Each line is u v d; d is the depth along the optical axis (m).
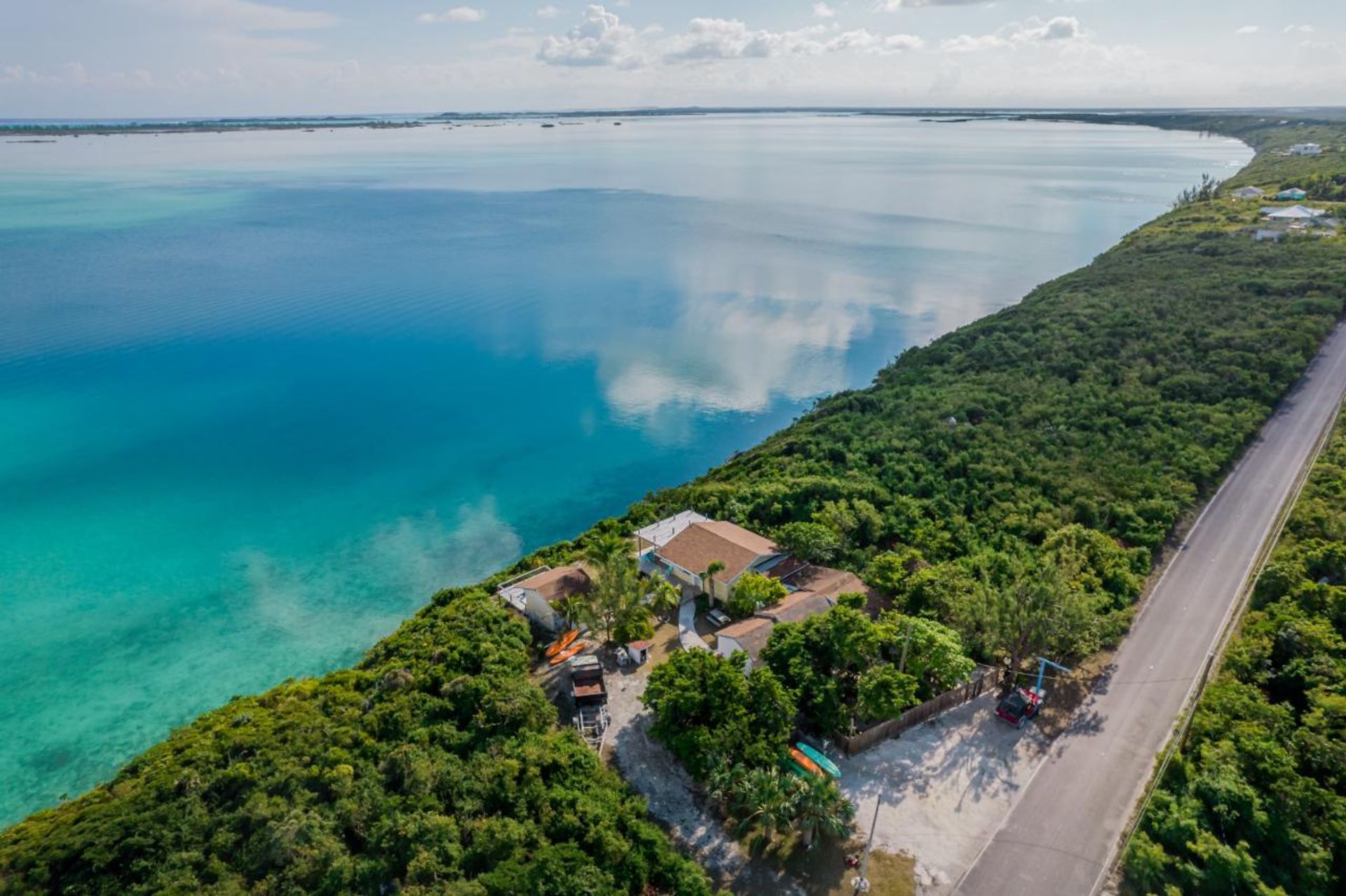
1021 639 51.69
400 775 45.66
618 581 59.50
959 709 50.59
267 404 124.44
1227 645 53.72
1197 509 72.38
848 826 41.03
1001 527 72.44
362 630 75.12
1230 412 86.50
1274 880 37.00
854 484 80.25
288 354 144.00
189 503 96.75
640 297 177.88
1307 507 64.62
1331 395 90.75
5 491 98.38
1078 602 52.16
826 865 39.91
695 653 50.03
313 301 173.12
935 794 44.00
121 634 74.50
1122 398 92.50
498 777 44.75
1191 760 43.50
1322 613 53.06
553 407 124.00
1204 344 102.25
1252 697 46.75
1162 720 48.88
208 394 127.12
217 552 87.44
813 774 41.31
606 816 41.50
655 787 45.91
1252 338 101.06
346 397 127.50
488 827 40.94
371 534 91.06
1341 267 120.12
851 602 56.47
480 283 188.88
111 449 109.38
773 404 124.19
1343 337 104.31
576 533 91.56
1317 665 47.84
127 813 43.25
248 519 93.88
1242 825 39.00
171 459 107.25
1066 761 46.06
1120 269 143.25
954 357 117.44
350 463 107.31
